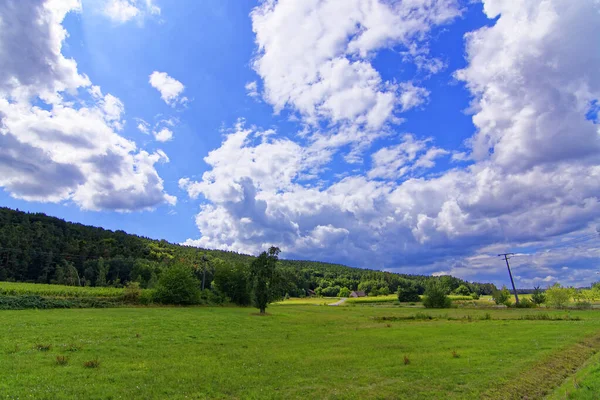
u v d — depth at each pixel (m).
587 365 23.55
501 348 27.33
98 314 47.38
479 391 16.67
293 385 17.00
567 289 95.56
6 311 47.31
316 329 42.25
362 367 20.91
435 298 99.06
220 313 60.22
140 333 31.53
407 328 43.84
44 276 130.50
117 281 138.25
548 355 24.67
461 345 29.30
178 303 75.69
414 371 20.03
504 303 100.12
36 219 176.25
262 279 68.31
